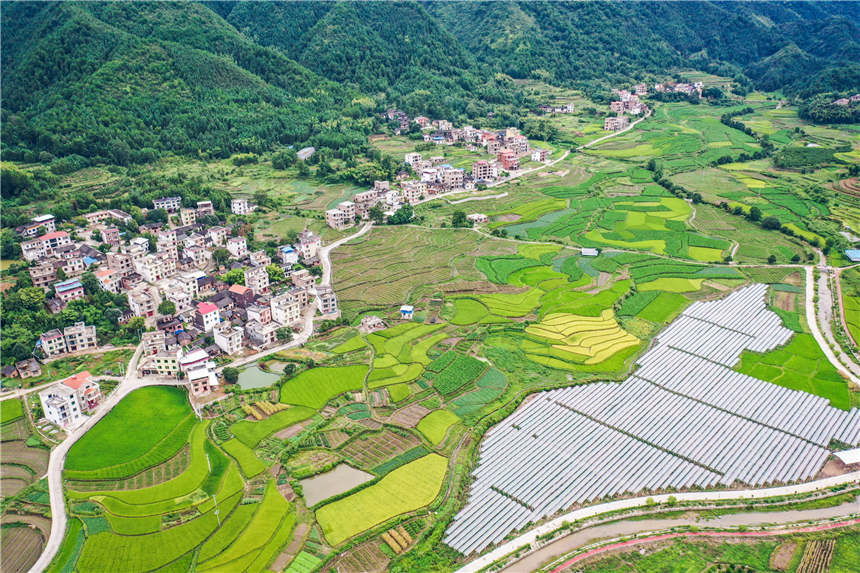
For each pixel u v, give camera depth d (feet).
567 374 596.70
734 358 627.46
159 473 463.01
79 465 468.75
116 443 494.18
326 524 411.95
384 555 388.37
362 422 521.65
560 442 501.97
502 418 527.81
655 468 475.31
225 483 449.48
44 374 590.14
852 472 471.62
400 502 433.07
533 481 458.91
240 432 506.48
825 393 568.82
